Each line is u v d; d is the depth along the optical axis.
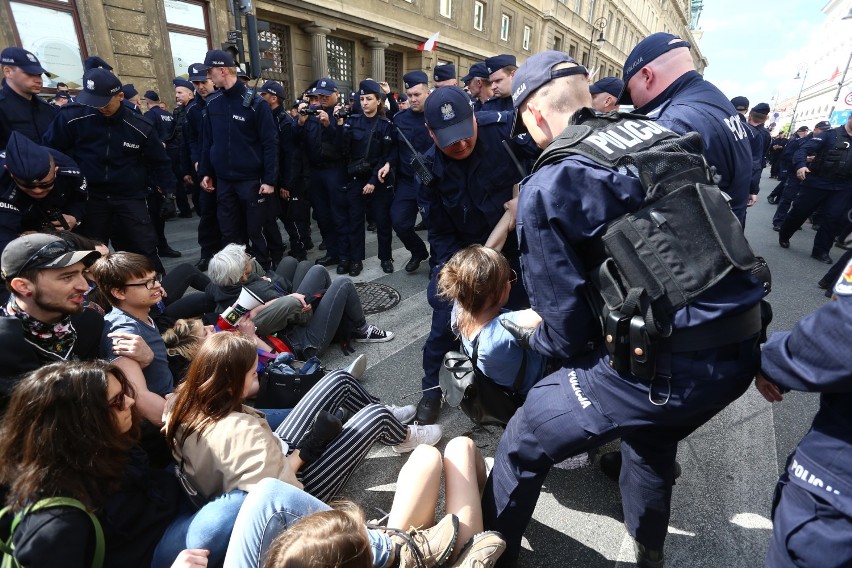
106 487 1.07
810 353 0.81
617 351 1.02
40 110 3.70
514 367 1.58
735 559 1.56
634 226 0.98
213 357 1.27
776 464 2.01
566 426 1.16
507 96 4.45
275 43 10.26
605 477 1.94
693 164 1.04
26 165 2.42
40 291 1.46
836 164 4.80
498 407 1.68
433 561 1.18
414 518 1.34
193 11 7.96
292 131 4.58
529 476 1.30
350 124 4.29
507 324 1.51
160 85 7.66
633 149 1.05
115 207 3.59
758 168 4.52
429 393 2.34
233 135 3.98
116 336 1.64
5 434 0.99
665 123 1.41
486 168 2.02
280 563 0.83
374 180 4.26
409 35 13.34
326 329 2.81
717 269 0.96
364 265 4.87
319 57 10.77
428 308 3.73
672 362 0.99
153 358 1.73
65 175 2.81
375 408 1.71
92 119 3.34
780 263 5.04
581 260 1.10
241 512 1.10
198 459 1.26
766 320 1.08
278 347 2.66
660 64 1.60
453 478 1.41
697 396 1.00
